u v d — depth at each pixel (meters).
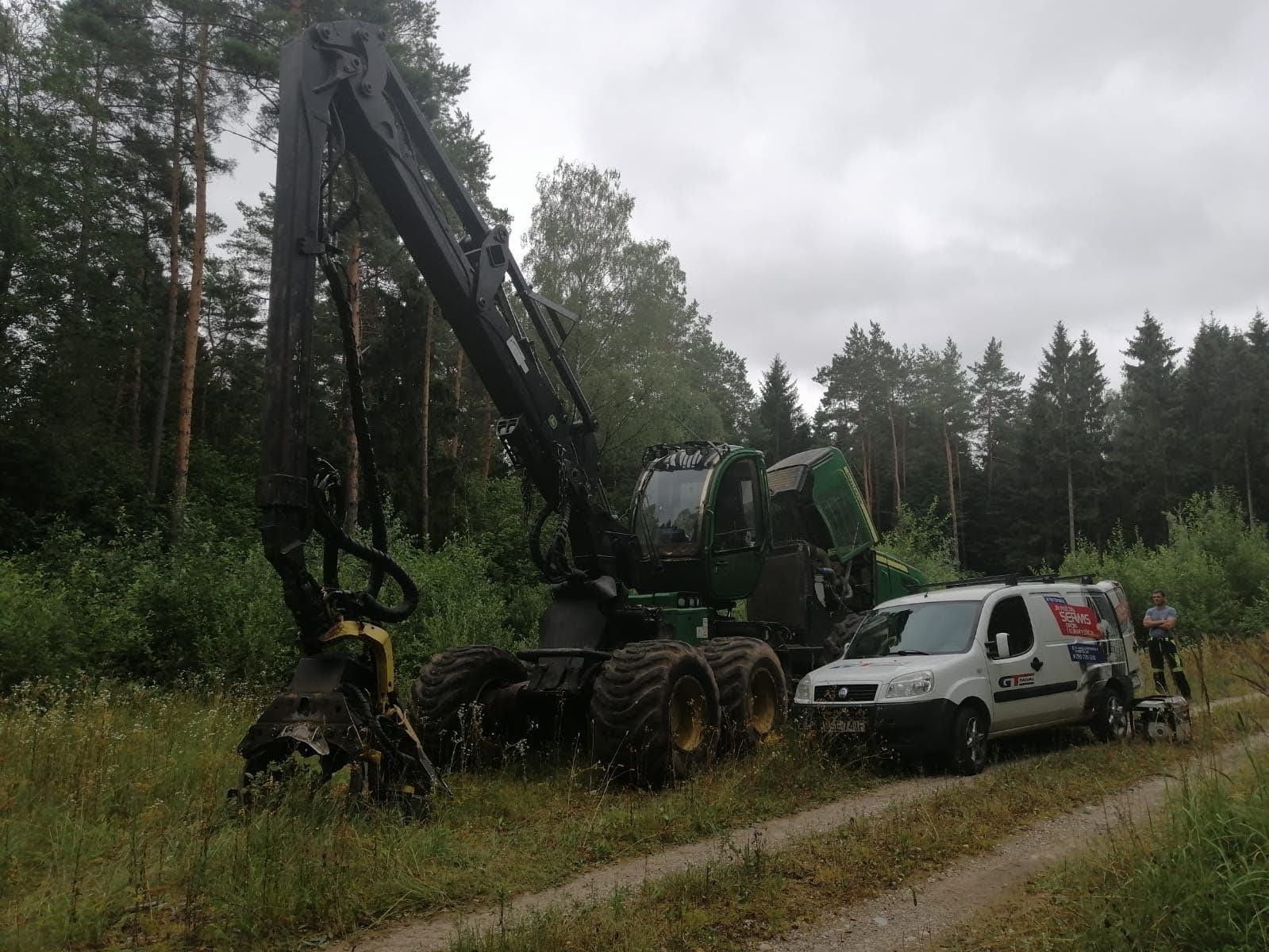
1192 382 60.47
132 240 28.62
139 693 10.64
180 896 5.07
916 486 61.19
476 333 8.30
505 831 6.71
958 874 5.63
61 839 5.71
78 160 26.50
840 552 13.48
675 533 10.40
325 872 5.23
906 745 8.69
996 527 63.72
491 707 9.12
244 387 42.06
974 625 9.60
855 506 14.20
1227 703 11.45
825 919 4.89
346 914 4.91
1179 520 28.09
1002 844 6.28
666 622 9.80
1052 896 5.04
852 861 5.80
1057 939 4.28
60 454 24.08
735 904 5.06
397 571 7.41
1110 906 4.47
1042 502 59.75
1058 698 10.12
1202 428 59.12
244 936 4.63
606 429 33.41
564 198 35.06
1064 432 59.53
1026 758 9.69
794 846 6.19
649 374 33.62
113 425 30.25
